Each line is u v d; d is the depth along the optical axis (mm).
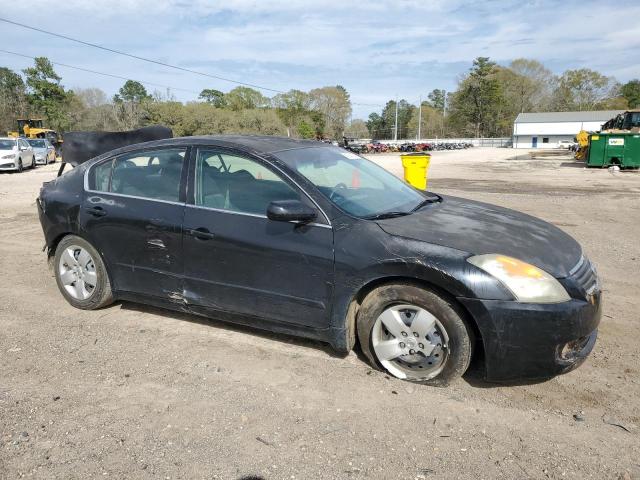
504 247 3385
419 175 9633
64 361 3795
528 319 3117
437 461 2719
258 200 3844
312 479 2584
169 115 63031
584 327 3207
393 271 3342
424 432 2961
